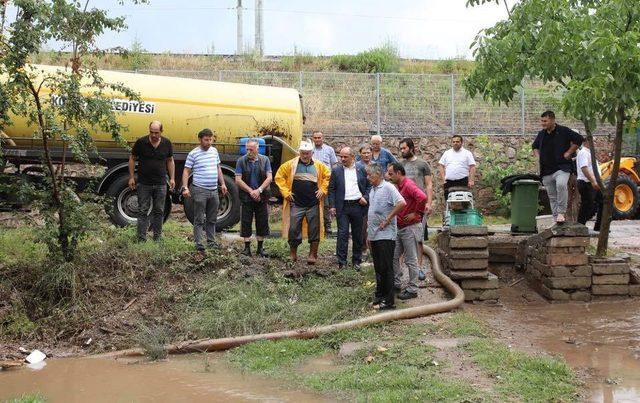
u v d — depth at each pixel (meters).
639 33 9.27
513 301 10.48
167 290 9.92
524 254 11.56
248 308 9.40
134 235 11.18
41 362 8.39
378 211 9.27
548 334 8.60
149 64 24.42
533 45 10.56
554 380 6.85
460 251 10.23
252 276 10.29
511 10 10.94
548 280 10.49
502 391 6.52
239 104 13.66
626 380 6.92
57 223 9.95
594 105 9.58
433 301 9.77
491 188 20.22
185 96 13.34
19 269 9.89
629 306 10.05
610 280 10.45
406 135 20.61
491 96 11.20
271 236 13.61
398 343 8.09
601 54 9.21
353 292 9.89
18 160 12.72
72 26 9.63
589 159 12.57
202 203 10.85
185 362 8.17
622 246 12.77
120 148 12.93
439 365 7.30
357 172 10.90
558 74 10.35
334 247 12.18
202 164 10.90
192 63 25.38
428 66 27.78
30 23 9.30
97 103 9.83
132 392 7.09
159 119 13.14
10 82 9.44
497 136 20.73
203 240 10.81
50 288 9.64
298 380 7.24
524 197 11.95
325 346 8.39
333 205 10.79
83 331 9.15
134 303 9.68
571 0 10.73
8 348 8.77
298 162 10.93
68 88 9.67
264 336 8.66
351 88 21.23
